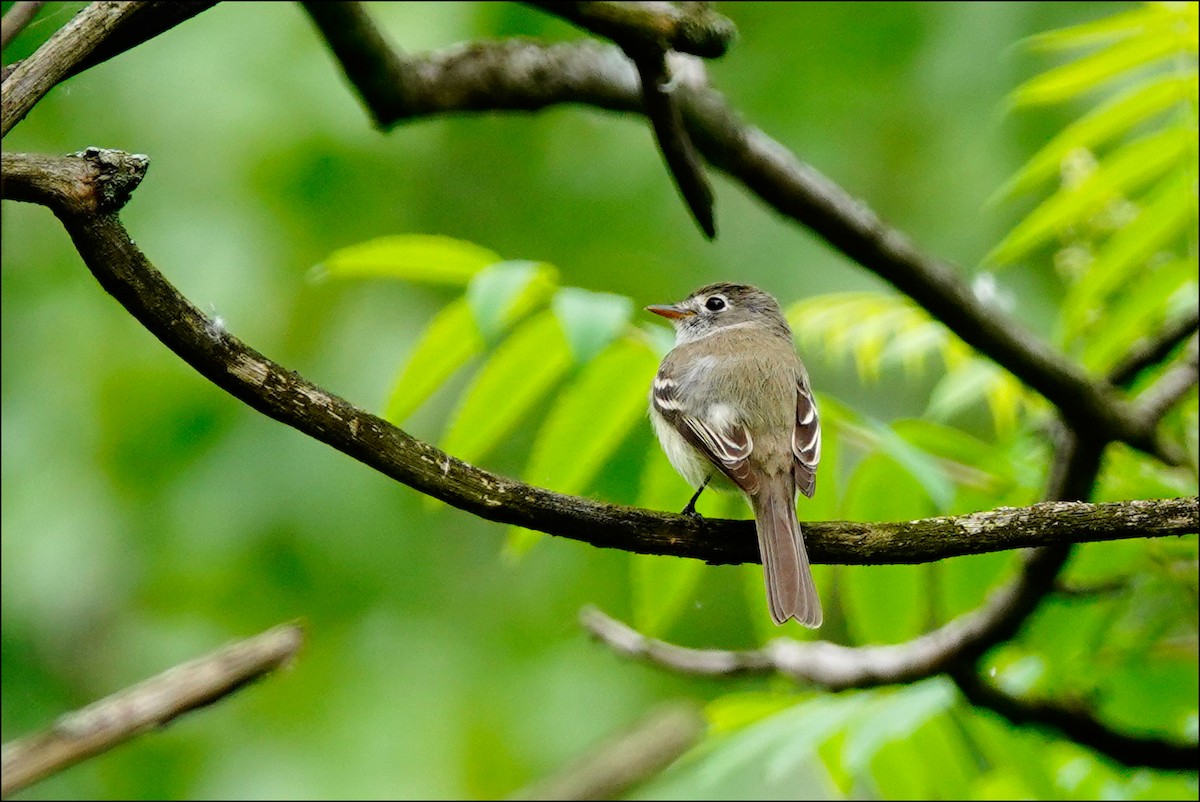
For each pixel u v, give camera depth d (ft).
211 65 43.16
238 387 16.51
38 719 39.91
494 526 43.75
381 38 24.59
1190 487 27.71
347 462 42.60
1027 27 44.14
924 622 29.37
